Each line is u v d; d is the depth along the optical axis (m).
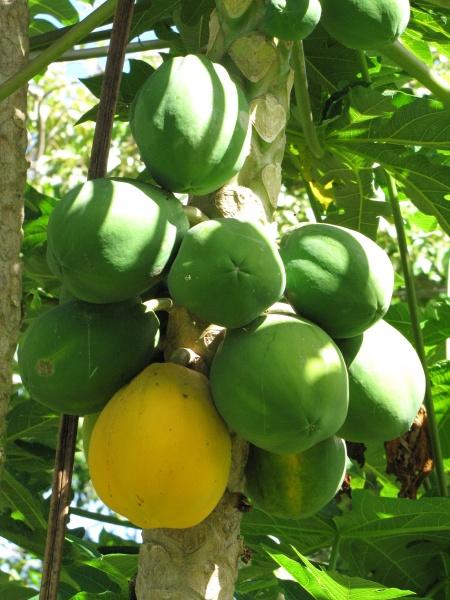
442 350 2.07
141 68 1.79
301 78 1.46
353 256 1.15
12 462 1.92
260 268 1.06
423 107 1.63
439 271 4.14
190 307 1.08
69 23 2.27
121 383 1.15
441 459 1.68
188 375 1.10
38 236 1.88
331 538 1.65
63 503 1.13
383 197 2.14
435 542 1.64
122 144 4.70
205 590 1.09
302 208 4.17
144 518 1.07
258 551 1.69
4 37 1.32
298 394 1.05
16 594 1.87
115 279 1.08
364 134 1.69
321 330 1.11
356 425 1.21
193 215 1.16
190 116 1.12
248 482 1.24
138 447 1.05
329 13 1.36
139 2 1.64
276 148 1.25
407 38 1.93
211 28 1.29
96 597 1.35
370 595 1.23
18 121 1.30
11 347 1.28
